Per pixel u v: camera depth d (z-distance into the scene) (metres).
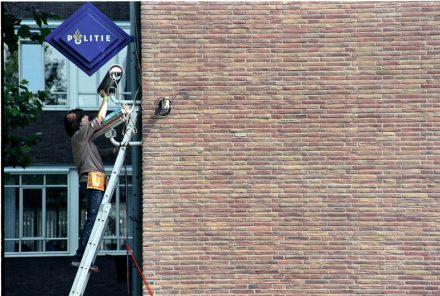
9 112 47.56
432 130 35.00
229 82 34.97
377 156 34.94
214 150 34.81
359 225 34.78
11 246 69.06
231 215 34.69
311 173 34.84
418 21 35.28
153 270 34.44
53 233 69.38
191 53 34.94
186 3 35.00
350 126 35.00
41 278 69.19
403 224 34.78
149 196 34.56
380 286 34.62
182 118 34.78
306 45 35.16
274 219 34.72
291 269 34.62
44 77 68.88
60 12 68.31
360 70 35.12
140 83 36.12
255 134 34.88
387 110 35.03
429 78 35.12
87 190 31.27
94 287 69.00
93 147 31.52
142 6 34.88
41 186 69.00
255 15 35.16
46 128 68.50
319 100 35.03
